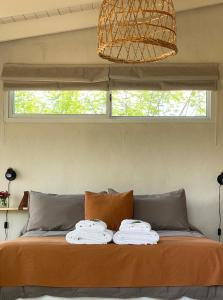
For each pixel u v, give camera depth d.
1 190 5.03
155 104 5.17
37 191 5.02
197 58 5.10
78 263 3.43
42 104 5.16
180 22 5.12
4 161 5.05
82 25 4.90
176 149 5.08
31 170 5.05
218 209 5.04
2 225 4.99
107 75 5.00
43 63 5.08
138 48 5.09
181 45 5.10
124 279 3.41
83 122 5.09
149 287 3.41
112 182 5.05
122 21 2.93
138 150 5.07
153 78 4.99
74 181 5.05
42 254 3.45
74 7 4.38
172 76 4.99
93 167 5.06
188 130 5.10
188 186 5.05
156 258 3.44
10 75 5.00
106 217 4.31
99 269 3.42
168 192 4.98
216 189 5.05
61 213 4.51
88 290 3.41
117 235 3.60
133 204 4.55
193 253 3.45
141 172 5.05
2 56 5.08
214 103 5.11
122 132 5.09
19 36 4.90
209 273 3.41
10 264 3.44
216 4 5.12
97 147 5.08
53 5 3.92
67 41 5.10
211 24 5.12
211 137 5.10
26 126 5.09
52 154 5.07
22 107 5.16
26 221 4.99
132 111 5.16
